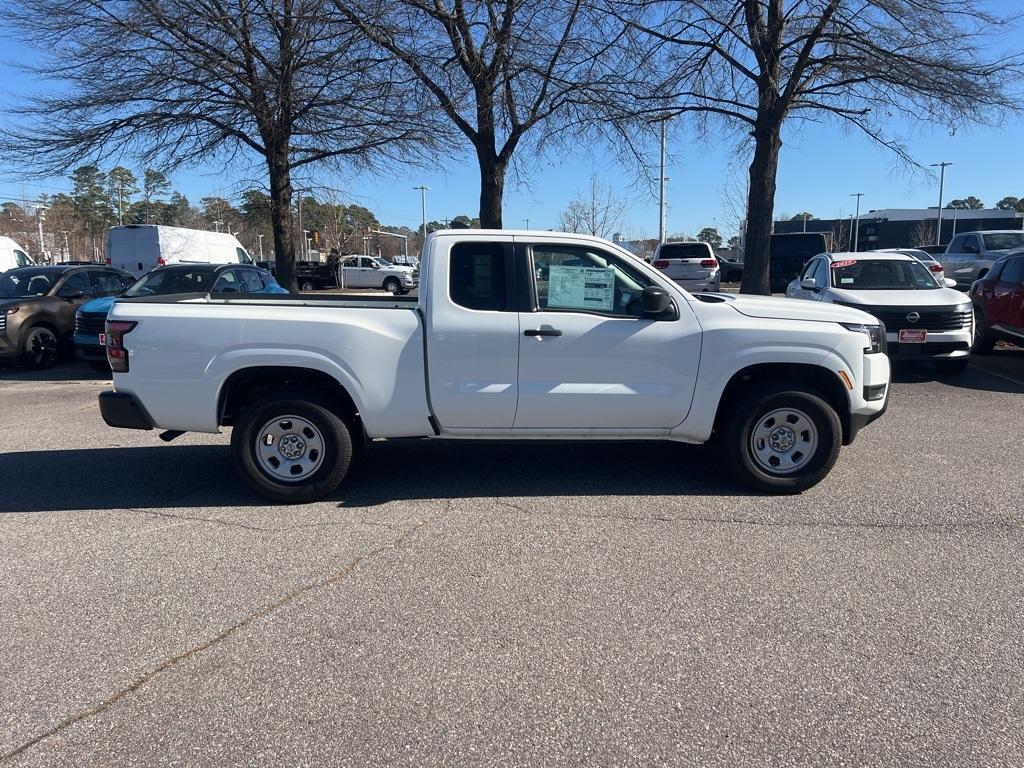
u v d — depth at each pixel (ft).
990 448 22.39
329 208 155.12
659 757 8.83
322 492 17.66
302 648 11.25
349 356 17.02
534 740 9.14
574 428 17.74
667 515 16.76
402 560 14.43
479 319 17.16
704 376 17.46
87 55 49.93
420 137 53.21
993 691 10.04
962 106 43.09
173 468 20.83
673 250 74.90
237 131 53.62
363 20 41.06
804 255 72.64
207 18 45.70
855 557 14.42
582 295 17.57
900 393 31.09
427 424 17.57
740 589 13.09
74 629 11.85
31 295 40.37
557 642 11.37
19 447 23.24
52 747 9.06
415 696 10.04
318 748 9.03
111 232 78.69
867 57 42.78
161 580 13.61
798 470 17.99
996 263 39.22
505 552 14.78
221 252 87.71
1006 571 13.76
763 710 9.70
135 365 17.11
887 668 10.61
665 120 48.96
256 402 17.40
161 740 9.19
